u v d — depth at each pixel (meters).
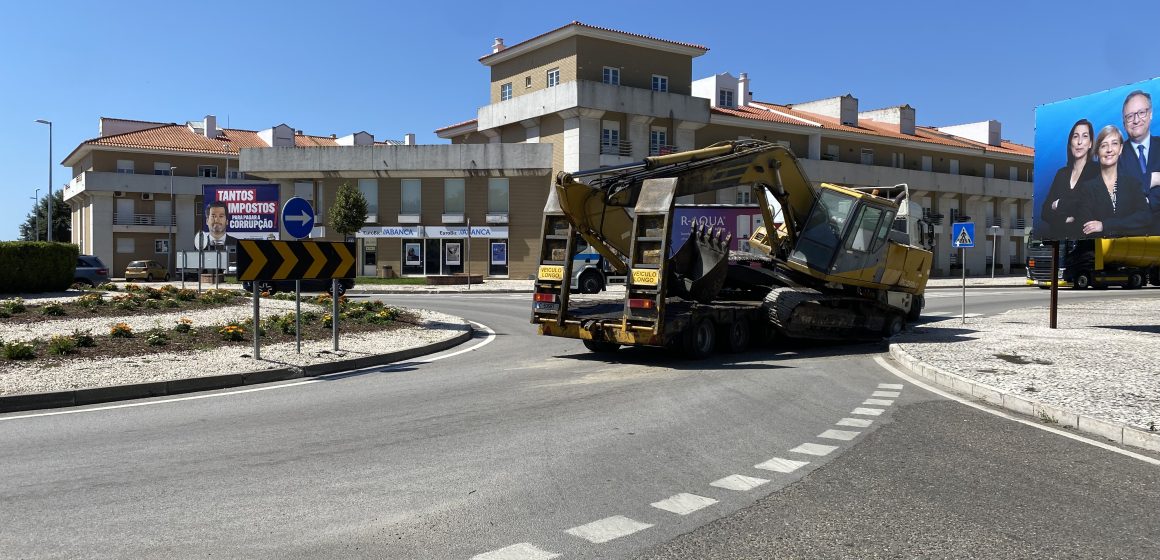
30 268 19.45
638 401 8.25
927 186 55.91
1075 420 7.07
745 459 5.84
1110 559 3.89
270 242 10.95
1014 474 5.47
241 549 3.99
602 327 11.47
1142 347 12.28
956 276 59.56
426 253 43.28
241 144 65.81
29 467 5.55
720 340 12.73
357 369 10.91
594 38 42.25
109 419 7.32
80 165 64.81
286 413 7.60
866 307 14.54
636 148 43.03
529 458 5.84
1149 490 5.10
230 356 10.99
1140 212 13.76
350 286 26.89
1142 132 13.72
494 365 11.23
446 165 42.12
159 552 3.94
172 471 5.45
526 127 44.88
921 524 4.41
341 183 43.44
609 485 5.15
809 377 10.03
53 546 4.02
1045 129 15.69
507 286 36.28
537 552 3.96
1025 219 64.00
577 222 11.80
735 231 25.97
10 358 10.09
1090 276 37.69
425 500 4.81
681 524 4.39
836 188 13.91
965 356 11.19
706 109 44.34
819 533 4.25
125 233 59.75
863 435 6.68
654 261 10.98
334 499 4.82
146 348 11.37
